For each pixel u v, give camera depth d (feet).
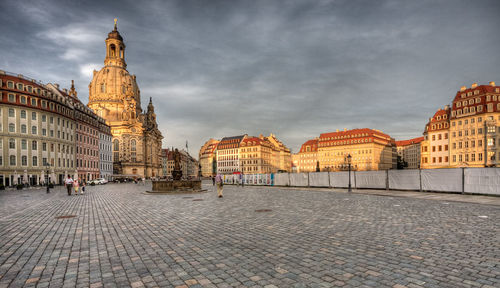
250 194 96.22
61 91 280.92
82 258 23.97
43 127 221.46
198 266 21.63
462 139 249.55
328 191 108.88
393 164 526.98
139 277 19.57
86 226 38.19
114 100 499.51
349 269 20.56
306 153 571.28
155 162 545.03
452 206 55.47
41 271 20.95
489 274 19.35
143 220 42.55
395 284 17.90
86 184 234.38
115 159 465.47
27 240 30.42
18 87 210.18
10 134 202.59
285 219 41.68
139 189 151.74
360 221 39.29
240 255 24.21
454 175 86.53
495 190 75.77
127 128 470.80
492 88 239.91
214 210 53.01
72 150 258.16
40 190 151.64
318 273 19.86
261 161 490.08
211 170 598.75
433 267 20.76
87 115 295.48
